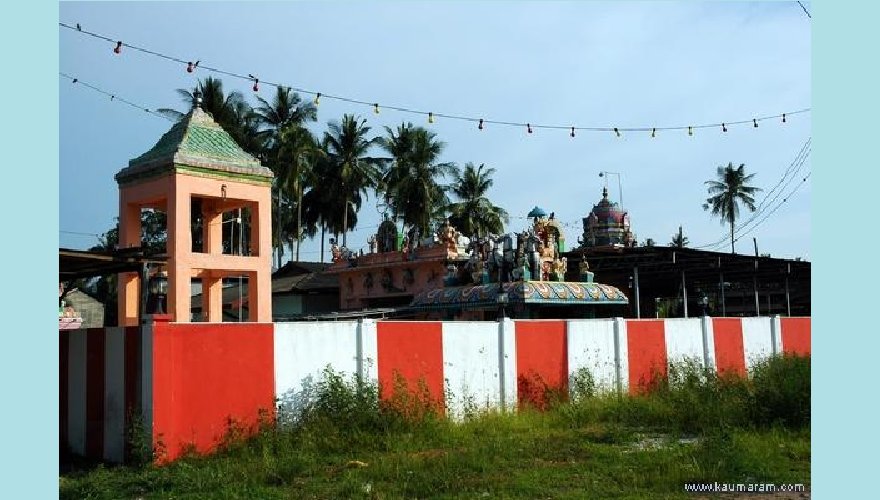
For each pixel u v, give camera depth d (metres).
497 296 19.70
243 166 18.16
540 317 20.56
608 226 38.22
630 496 7.91
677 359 17.50
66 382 12.09
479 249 23.61
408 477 8.96
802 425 11.16
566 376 15.45
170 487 8.91
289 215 48.31
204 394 10.80
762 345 19.59
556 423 13.02
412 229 47.06
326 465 9.94
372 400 11.79
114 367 11.04
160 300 11.06
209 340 10.93
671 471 8.70
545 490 8.26
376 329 12.72
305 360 11.85
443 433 11.65
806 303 37.16
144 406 10.34
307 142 41.66
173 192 16.91
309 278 40.50
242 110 41.38
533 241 21.17
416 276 34.22
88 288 48.84
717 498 7.84
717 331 18.53
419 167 47.44
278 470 9.36
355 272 37.56
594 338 16.11
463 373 13.86
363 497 8.14
